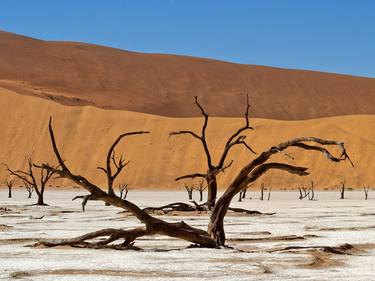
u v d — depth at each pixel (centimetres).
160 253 2342
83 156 14038
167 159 13838
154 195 10506
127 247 2502
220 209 2545
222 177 13400
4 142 14412
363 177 13088
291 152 13562
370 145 13600
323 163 13338
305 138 2453
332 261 2167
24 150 14250
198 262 2097
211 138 14138
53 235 3125
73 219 4453
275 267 2009
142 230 2466
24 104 15112
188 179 13475
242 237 3081
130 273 1872
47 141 14388
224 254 2311
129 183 13425
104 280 1747
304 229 3581
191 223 3953
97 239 2908
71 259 2170
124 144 14175
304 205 7012
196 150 13950
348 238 3027
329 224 3994
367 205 6956
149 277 1802
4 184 13612
